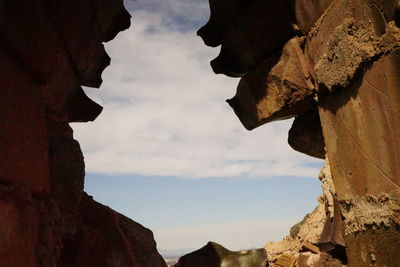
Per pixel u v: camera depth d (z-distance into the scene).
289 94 4.00
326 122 3.57
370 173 2.81
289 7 4.03
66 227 4.12
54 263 3.43
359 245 3.05
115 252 4.83
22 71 3.01
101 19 4.61
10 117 2.74
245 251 8.13
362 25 2.71
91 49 4.54
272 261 7.51
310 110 4.39
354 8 2.81
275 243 7.93
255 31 4.39
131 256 5.16
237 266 7.84
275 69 4.18
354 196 3.11
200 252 8.23
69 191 4.12
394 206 2.51
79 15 4.01
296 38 3.95
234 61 4.88
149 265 5.65
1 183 2.62
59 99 3.96
